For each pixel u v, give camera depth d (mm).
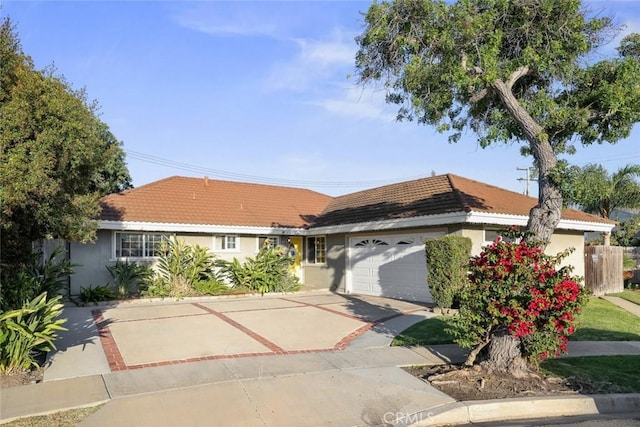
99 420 5562
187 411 5855
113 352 8508
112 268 16562
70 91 8641
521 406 6305
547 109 8805
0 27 7680
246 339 9695
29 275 10469
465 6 8609
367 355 8555
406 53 9352
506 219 14812
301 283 20906
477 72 8781
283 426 5539
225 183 24031
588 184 7953
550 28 9023
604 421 5992
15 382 6789
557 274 7039
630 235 31453
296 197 24969
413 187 19203
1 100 7355
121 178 25625
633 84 8656
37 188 7246
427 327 11000
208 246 19281
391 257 17031
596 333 11109
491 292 7125
